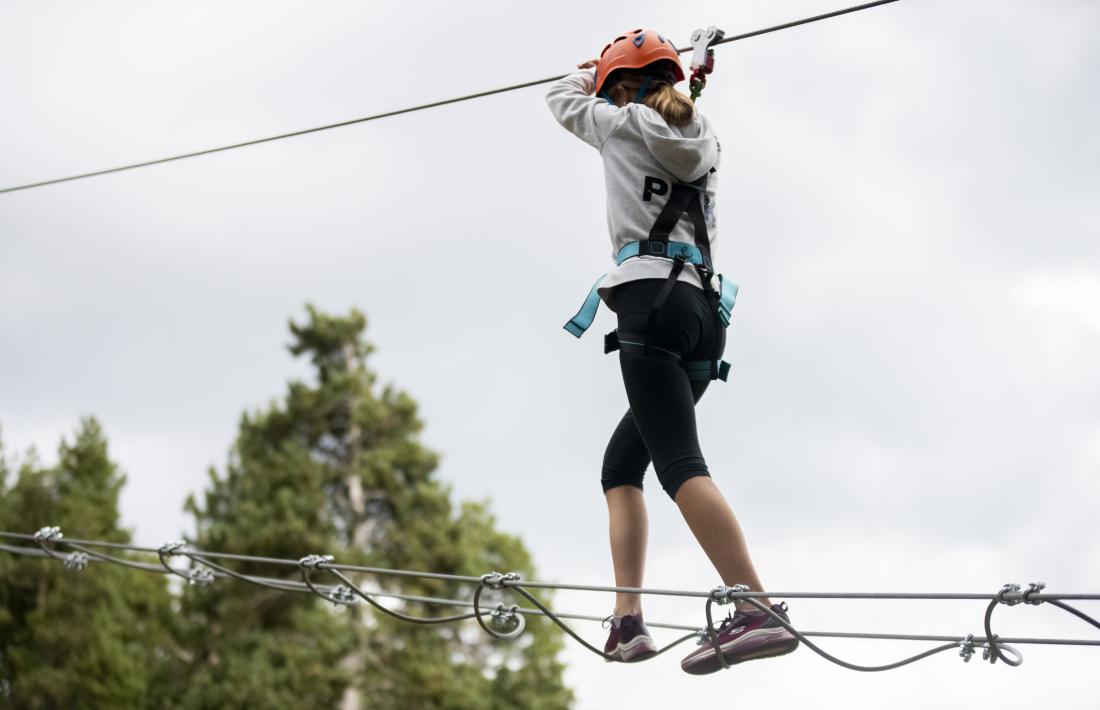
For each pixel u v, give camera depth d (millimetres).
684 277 4059
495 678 26531
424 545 26453
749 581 3836
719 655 3861
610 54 4453
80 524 26531
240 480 28219
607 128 4219
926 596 3666
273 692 23984
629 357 4059
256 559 5301
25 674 25047
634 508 4332
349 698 24484
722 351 4223
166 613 28406
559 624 4332
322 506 27109
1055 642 3783
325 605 25688
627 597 4230
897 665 3881
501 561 29031
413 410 29156
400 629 25312
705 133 4246
